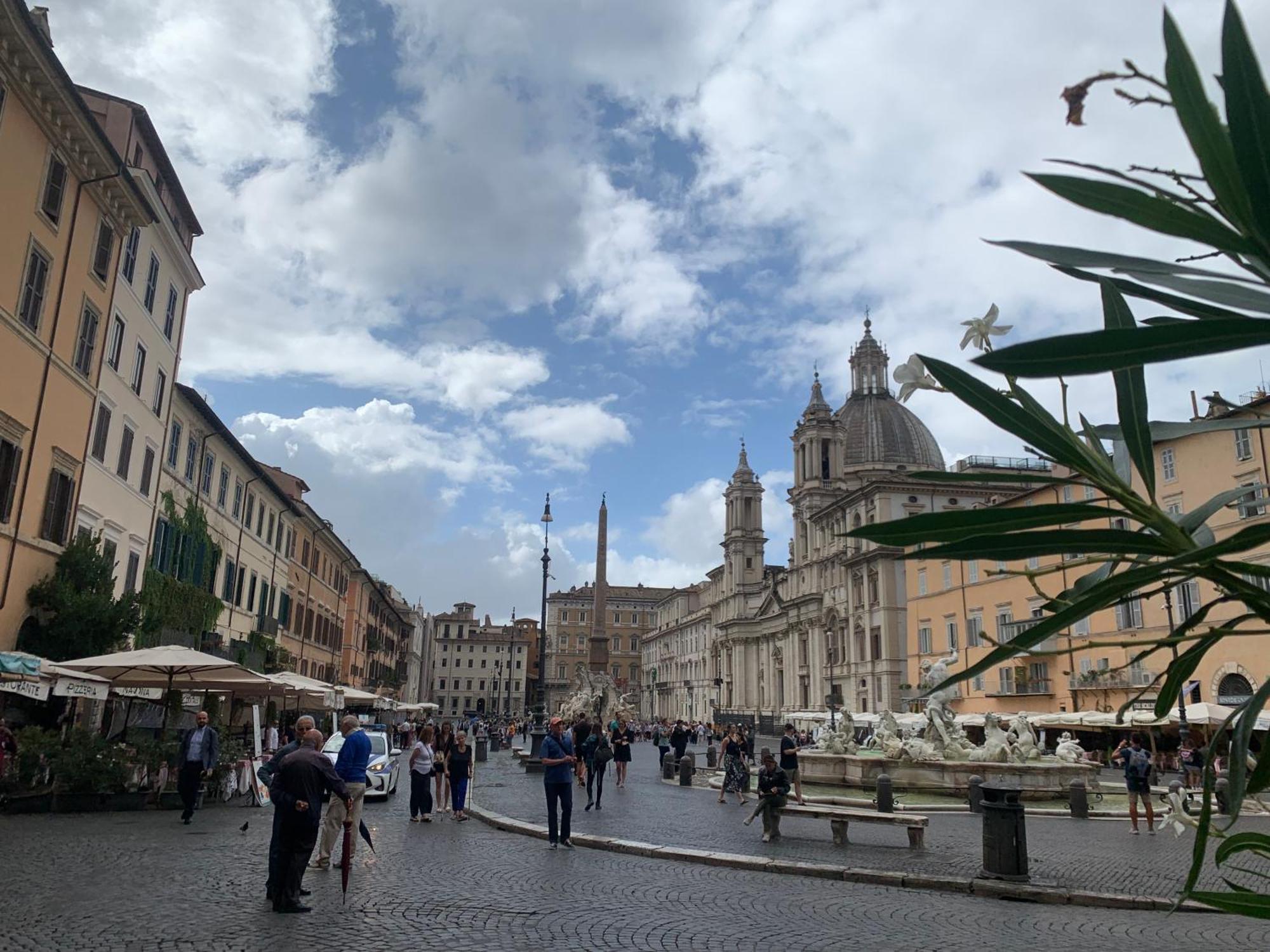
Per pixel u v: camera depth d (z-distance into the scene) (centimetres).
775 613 9712
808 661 8669
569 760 1576
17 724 2239
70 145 2278
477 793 2645
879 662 7006
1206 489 3719
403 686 11662
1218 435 3700
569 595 17075
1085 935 983
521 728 8844
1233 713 215
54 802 1867
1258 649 3562
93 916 945
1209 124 167
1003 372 183
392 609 9656
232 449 3856
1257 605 213
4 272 2052
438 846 1540
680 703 13625
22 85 2050
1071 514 215
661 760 3453
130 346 2789
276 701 4172
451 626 16375
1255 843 220
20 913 945
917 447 9262
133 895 1058
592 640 8044
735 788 2464
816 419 9169
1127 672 4162
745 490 11725
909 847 1580
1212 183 169
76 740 1953
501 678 16062
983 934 977
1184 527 215
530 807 2248
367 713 7569
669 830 1806
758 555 11562
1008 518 216
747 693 10588
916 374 245
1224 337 172
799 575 8994
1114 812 2120
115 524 2723
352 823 1055
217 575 3797
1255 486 227
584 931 948
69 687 1967
